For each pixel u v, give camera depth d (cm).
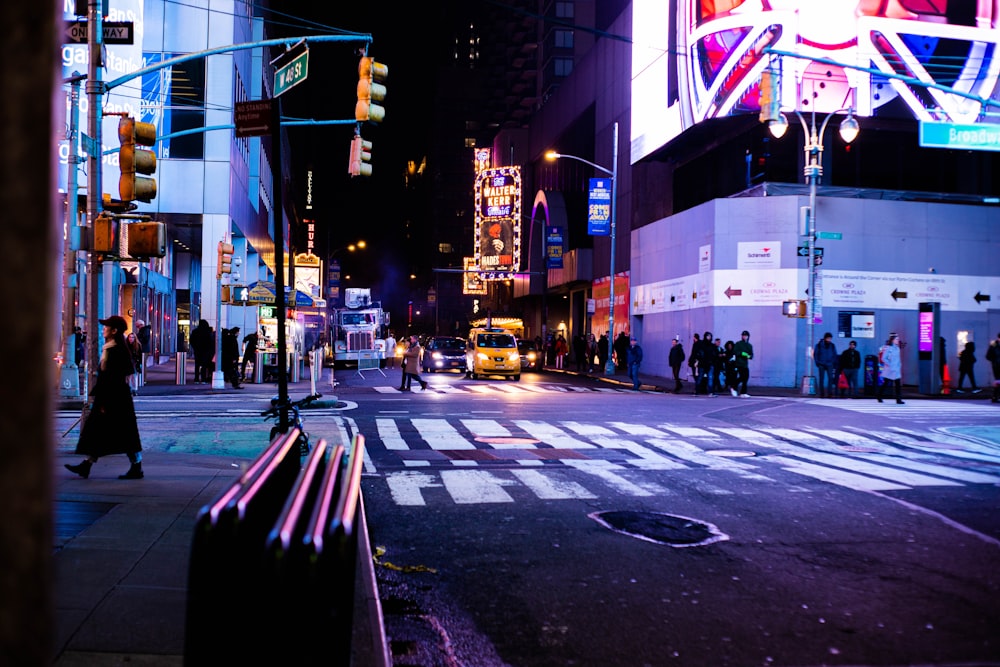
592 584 613
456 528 788
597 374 3925
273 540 219
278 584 218
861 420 1892
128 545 637
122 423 952
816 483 1052
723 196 3575
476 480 1042
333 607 231
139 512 758
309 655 218
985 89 3078
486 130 14750
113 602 499
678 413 2000
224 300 2659
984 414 2069
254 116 1072
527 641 497
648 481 1054
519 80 10269
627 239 4422
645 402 2328
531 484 1020
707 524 812
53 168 110
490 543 733
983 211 3247
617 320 4500
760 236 3153
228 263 2580
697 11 3269
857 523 820
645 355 4031
